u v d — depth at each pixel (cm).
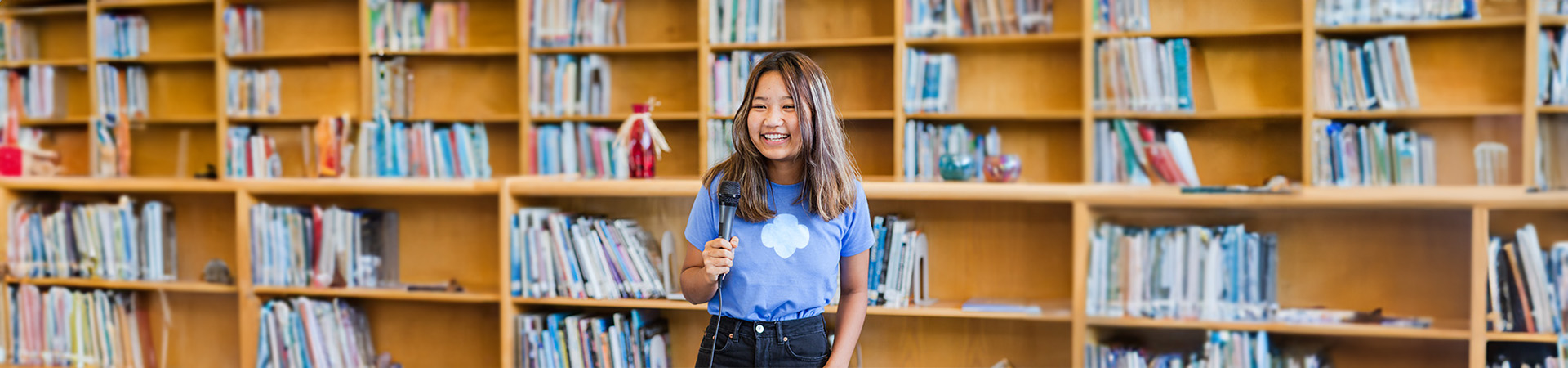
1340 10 262
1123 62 279
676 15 334
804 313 161
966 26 292
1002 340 230
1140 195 216
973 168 232
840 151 161
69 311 283
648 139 253
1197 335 214
